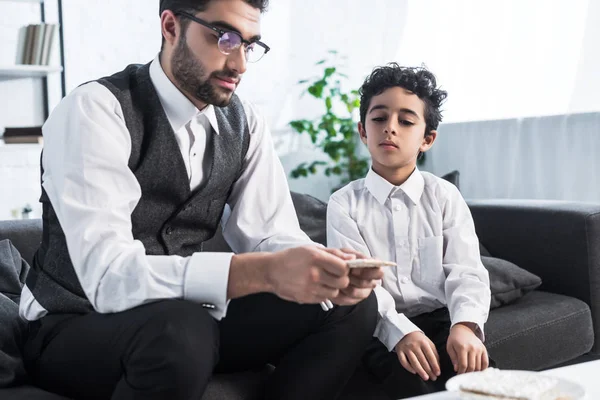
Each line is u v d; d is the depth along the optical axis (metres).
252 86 3.71
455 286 1.48
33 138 3.13
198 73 1.18
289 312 1.16
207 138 1.31
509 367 1.63
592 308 1.86
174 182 1.25
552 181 2.73
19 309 1.26
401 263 1.57
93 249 1.06
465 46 3.13
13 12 3.28
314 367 1.12
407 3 3.45
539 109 2.79
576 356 1.82
